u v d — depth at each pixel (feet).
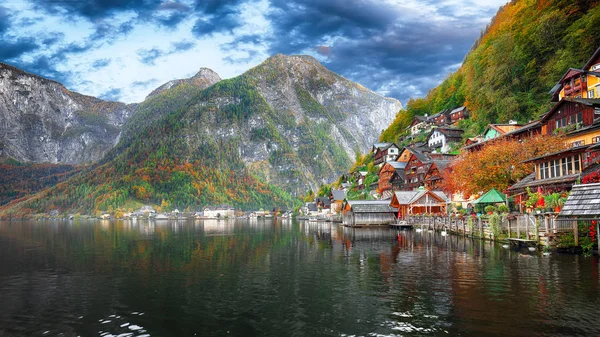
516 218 148.05
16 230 439.63
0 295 95.40
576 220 116.98
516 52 369.09
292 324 69.87
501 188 202.39
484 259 126.82
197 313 77.71
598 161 138.62
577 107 184.96
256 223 632.38
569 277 94.68
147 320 74.38
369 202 350.84
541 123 223.71
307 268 124.77
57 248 207.82
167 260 150.41
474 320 68.18
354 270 118.93
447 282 96.68
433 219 246.27
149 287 100.99
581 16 318.65
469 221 192.95
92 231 398.01
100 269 131.34
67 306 84.99
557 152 154.30
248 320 72.69
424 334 62.90
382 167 481.87
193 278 111.55
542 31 342.44
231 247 198.18
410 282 98.58
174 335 66.49
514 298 79.82
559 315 68.95
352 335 63.77
